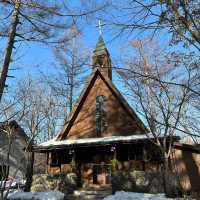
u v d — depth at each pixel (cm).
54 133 3281
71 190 1919
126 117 2245
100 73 2441
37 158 3381
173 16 490
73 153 2066
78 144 2042
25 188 2011
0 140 2711
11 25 1042
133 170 1939
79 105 2423
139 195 1541
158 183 1752
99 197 1766
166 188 1666
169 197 1588
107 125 2270
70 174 1978
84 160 2173
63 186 1947
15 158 2741
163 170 1733
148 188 1758
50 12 920
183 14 482
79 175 2125
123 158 2069
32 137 2162
